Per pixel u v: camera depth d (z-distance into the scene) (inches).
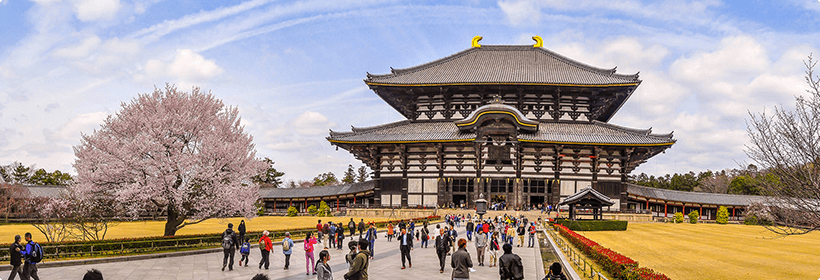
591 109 4274.1
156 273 1203.9
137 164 1759.4
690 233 2578.7
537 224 2906.0
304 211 4744.1
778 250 1807.3
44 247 1348.4
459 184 3961.6
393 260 1427.2
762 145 878.4
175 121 1886.1
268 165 2110.0
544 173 3932.1
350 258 897.5
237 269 1280.8
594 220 2691.9
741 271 1304.1
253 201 2000.5
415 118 4357.8
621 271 1003.9
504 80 4101.9
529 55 4773.6
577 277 1015.6
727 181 6732.3
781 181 829.2
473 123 3814.0
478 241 1320.1
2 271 1195.3
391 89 4274.1
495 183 3929.6
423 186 3996.1
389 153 4065.0
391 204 4057.6
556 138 3853.3
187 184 1850.4
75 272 1195.9
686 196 4239.7
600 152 3892.7
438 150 3919.8
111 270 1240.8
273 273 1220.5
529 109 4222.4
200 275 1182.9
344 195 4530.0
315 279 1137.4
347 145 4148.6
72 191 1888.5
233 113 2116.1
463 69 4466.0
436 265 1325.0
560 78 4156.0
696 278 1196.5
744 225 3511.3
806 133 794.2
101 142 1806.1
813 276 1240.2
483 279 1110.4
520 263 809.5
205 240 1734.7
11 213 3826.3
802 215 823.7
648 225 3169.3
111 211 1847.9
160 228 2918.3
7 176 5433.1
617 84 3946.9
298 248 1797.5
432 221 3213.6
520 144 3878.0
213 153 1882.4
